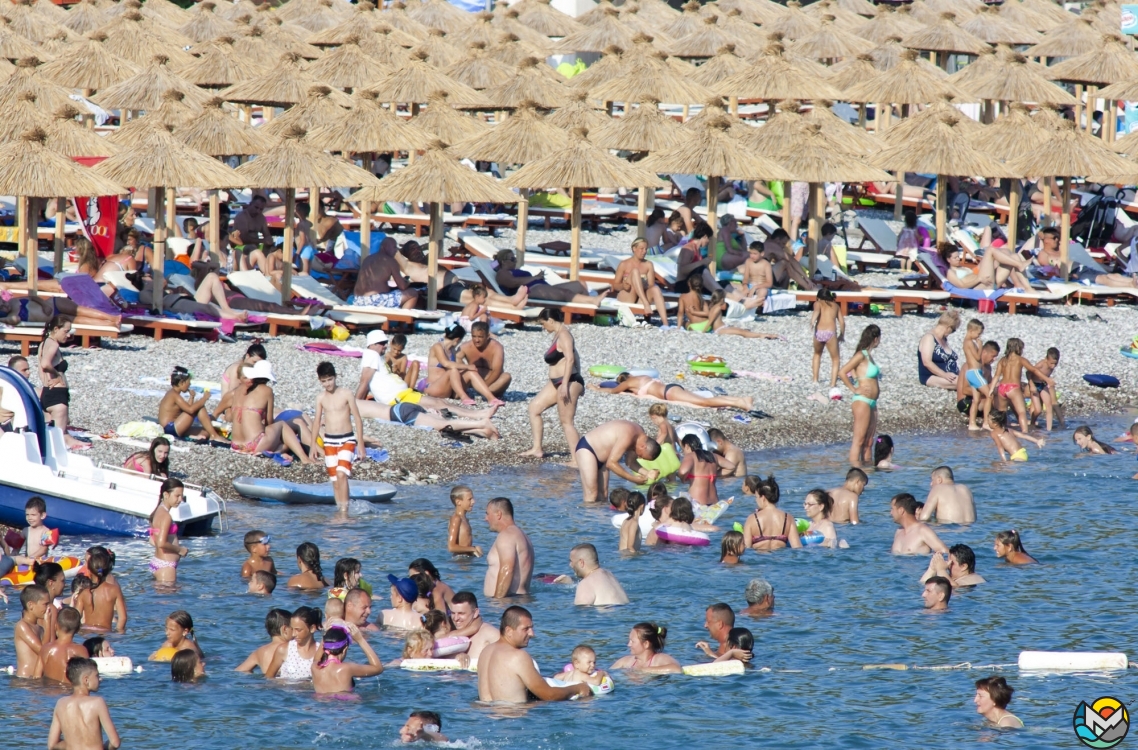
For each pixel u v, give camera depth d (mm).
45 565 56438
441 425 87375
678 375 99312
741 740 46562
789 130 130250
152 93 138000
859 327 117688
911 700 49906
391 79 148500
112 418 83375
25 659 51531
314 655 51344
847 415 96250
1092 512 75250
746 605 60219
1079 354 113062
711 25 192125
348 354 100375
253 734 46312
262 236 127000
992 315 124188
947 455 88438
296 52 177500
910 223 147250
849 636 56469
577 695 50094
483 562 65688
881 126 187000
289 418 81875
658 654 53188
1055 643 55781
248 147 118250
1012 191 138625
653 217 133500
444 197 109500
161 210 103750
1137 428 89750
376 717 47938
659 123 130750
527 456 84688
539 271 122812
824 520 69938
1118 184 127625
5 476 67625
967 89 167875
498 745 45844
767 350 109062
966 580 63156
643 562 66188
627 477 77500
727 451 82062
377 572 63594
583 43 192250
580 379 84000
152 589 60844
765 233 148375
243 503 74375
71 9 199625
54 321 78750
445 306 115062
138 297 104562
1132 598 61156
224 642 54781
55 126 109000
